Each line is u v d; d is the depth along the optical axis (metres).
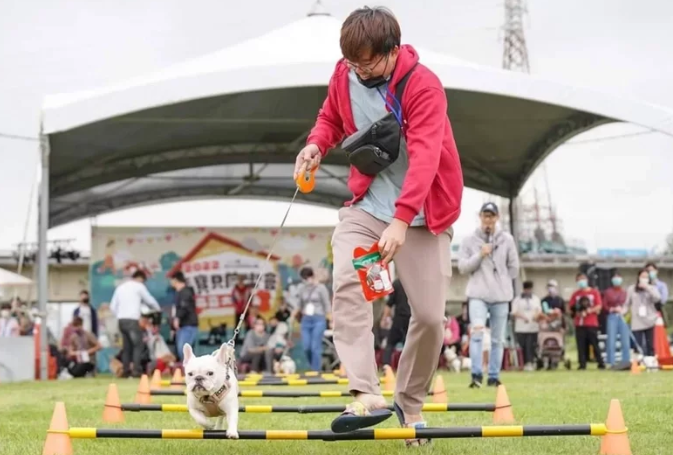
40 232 16.53
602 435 4.62
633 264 38.31
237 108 19.39
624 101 16.61
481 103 18.72
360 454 4.76
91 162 21.62
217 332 20.16
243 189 26.11
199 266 20.28
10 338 15.28
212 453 4.86
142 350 18.05
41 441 5.47
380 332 19.05
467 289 10.68
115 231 20.14
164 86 16.09
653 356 15.43
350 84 4.65
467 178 24.05
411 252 4.66
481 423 6.48
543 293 38.88
